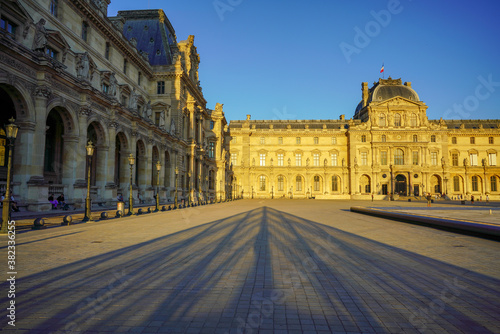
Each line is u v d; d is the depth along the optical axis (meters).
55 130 35.12
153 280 7.85
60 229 16.44
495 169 97.38
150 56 58.25
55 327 5.27
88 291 7.03
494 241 13.94
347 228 18.77
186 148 59.97
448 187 94.62
